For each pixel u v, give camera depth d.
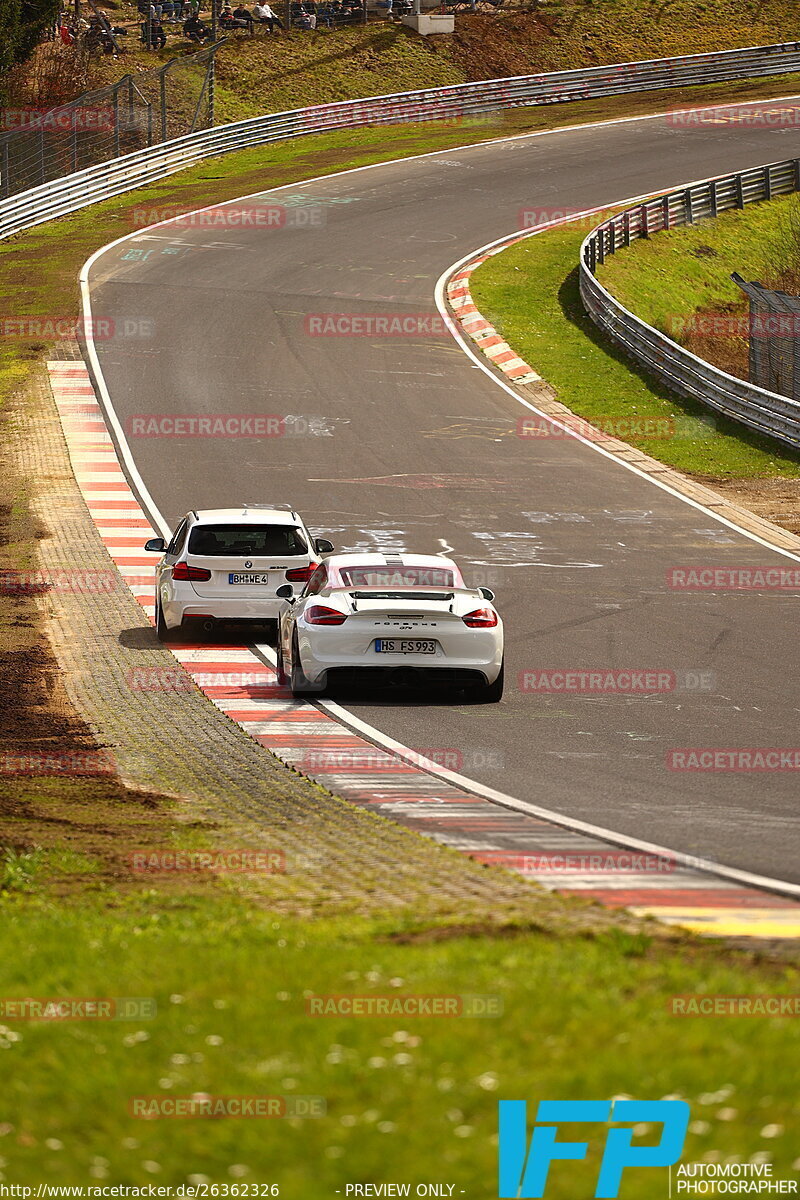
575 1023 18.34
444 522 99.25
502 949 22.95
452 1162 14.75
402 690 59.03
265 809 39.41
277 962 22.16
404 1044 17.75
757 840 36.28
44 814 38.09
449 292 167.50
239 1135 15.49
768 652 67.56
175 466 112.12
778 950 24.39
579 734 51.41
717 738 51.06
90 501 102.62
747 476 115.88
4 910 27.95
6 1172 15.04
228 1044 18.12
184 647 68.19
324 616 55.19
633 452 121.19
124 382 135.00
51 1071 17.48
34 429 121.19
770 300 150.75
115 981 21.23
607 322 153.88
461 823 38.09
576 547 93.50
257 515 70.06
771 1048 17.45
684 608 78.00
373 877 31.25
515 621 74.44
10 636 69.31
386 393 134.50
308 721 53.25
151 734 50.69
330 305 161.50
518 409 132.38
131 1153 15.27
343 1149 15.09
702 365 134.00
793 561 90.75
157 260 177.62
